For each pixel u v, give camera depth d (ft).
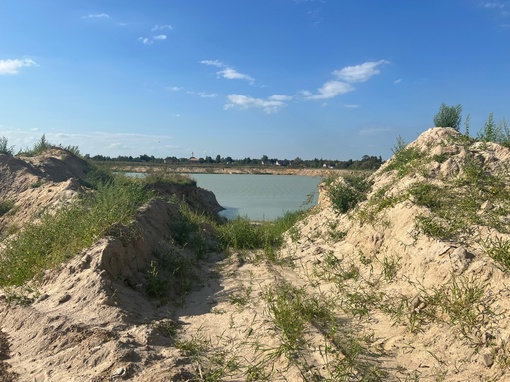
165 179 87.76
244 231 37.96
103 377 14.33
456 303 16.10
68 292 21.04
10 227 45.80
